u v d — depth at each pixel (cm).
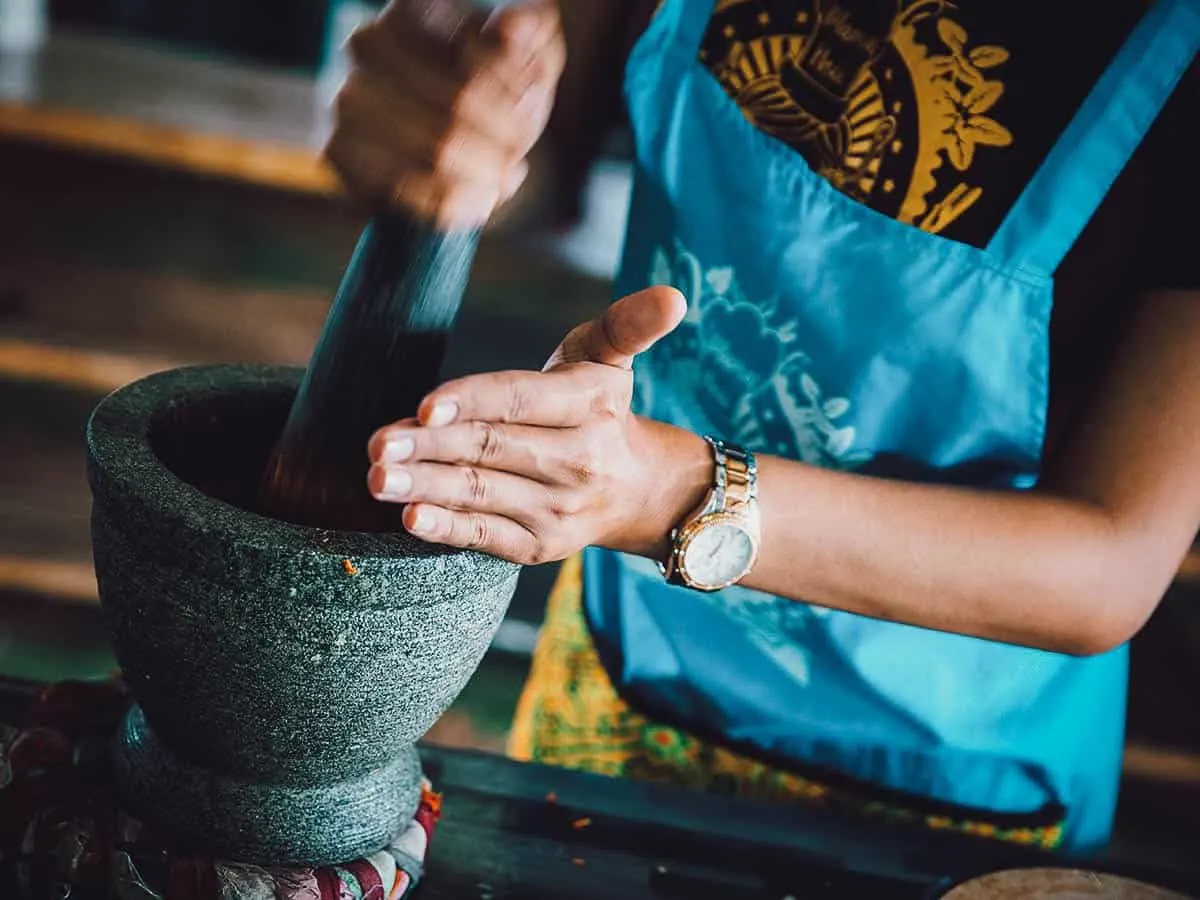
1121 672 118
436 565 74
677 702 119
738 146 106
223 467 94
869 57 103
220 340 275
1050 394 107
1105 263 98
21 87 263
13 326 263
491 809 100
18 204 262
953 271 100
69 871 80
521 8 82
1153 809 249
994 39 99
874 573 89
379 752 82
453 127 79
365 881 85
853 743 115
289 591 71
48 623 262
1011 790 115
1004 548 89
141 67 304
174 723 80
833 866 99
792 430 108
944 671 109
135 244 269
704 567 87
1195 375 89
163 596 73
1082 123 96
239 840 83
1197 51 93
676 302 74
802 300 105
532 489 76
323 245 275
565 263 274
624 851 98
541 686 130
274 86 312
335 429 79
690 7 108
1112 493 90
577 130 133
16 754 87
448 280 79
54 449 270
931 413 105
